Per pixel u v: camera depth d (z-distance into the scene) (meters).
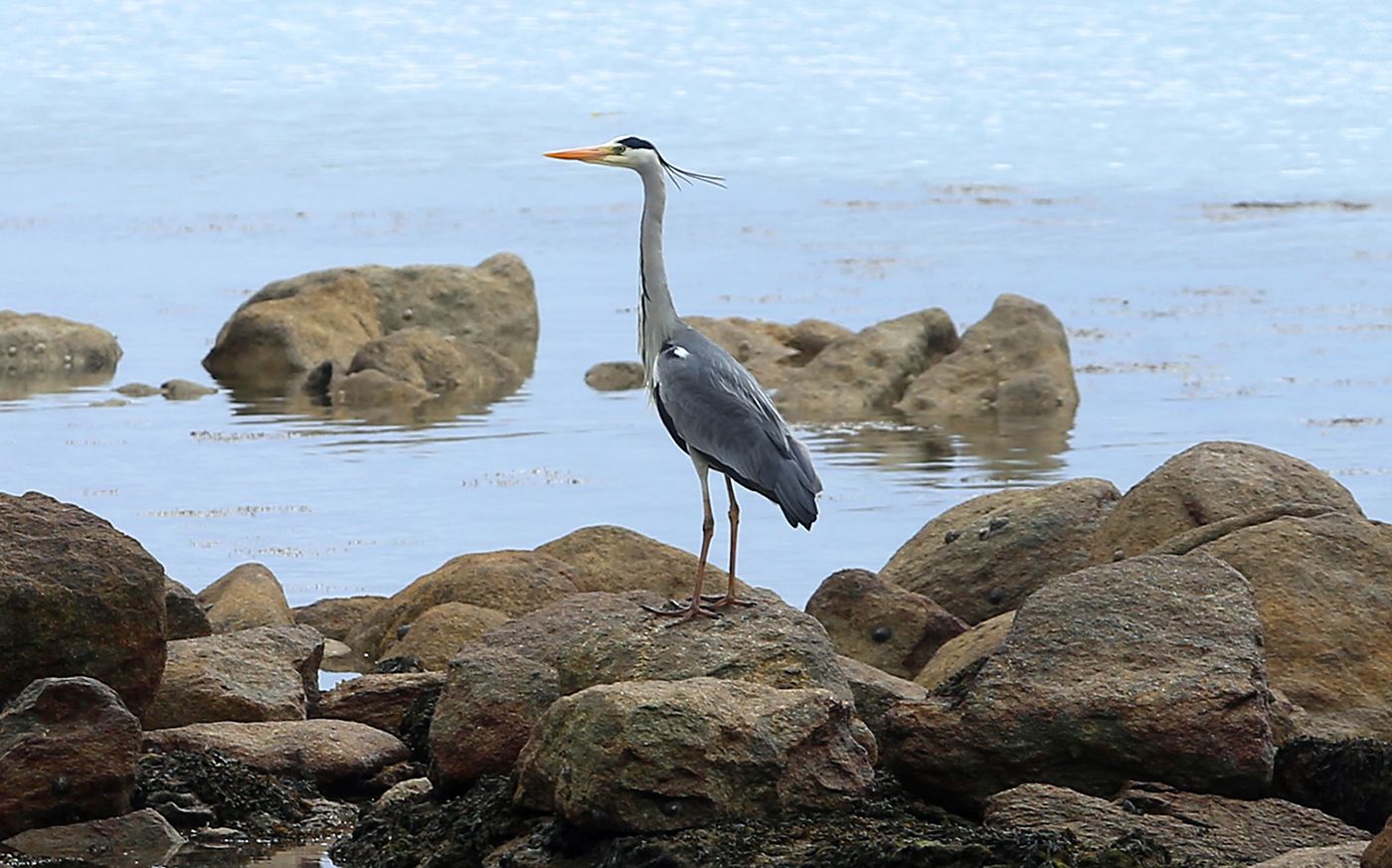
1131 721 12.73
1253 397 35.06
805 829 12.01
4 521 14.71
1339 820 12.42
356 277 41.38
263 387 37.28
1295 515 16.84
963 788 13.00
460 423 33.38
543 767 12.53
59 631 14.33
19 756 13.38
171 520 25.55
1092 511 19.80
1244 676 12.91
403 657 17.66
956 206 65.62
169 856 13.32
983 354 36.53
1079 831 11.96
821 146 83.12
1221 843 11.91
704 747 12.12
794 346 39.31
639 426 33.03
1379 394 35.00
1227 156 79.75
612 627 13.80
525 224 61.06
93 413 34.03
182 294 47.47
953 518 20.69
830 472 29.39
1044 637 13.36
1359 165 76.62
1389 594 15.85
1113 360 39.41
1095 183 72.06
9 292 47.38
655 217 15.63
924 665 17.94
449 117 94.25
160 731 14.91
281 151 80.81
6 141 83.44
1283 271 51.50
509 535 24.73
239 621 18.94
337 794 14.82
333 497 27.08
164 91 107.19
